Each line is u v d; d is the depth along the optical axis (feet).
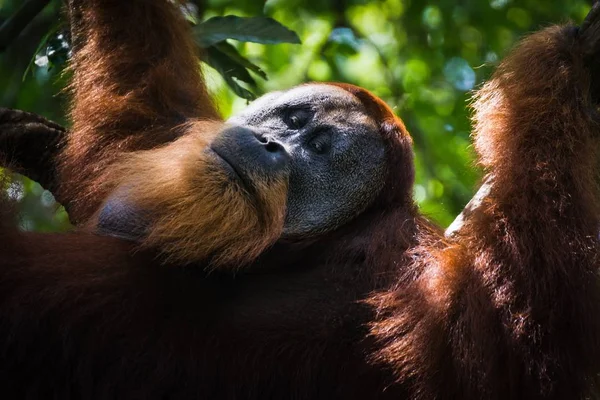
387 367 34.22
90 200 39.70
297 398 35.12
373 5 80.84
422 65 78.59
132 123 42.14
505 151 36.40
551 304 33.12
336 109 37.60
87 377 34.55
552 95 36.58
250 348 35.06
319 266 36.50
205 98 44.65
